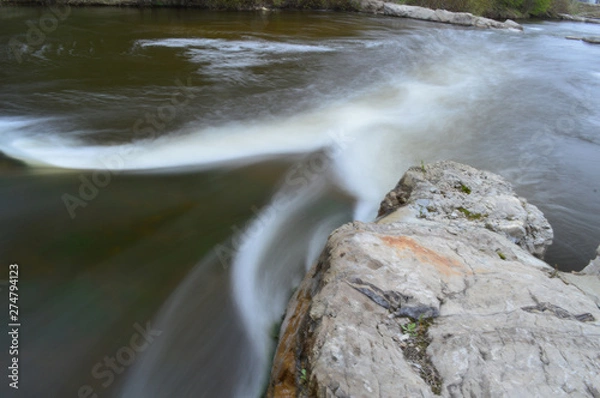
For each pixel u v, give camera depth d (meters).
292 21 20.28
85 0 18.72
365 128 8.71
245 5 22.53
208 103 9.14
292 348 3.14
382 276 3.25
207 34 15.34
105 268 4.46
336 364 2.58
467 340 2.76
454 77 13.07
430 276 3.30
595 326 2.90
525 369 2.57
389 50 15.49
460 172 5.71
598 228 5.84
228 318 4.02
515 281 3.30
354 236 3.75
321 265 3.83
